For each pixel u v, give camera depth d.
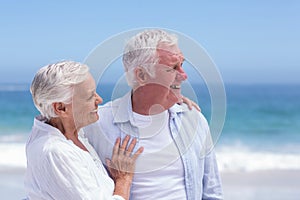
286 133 18.52
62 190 2.15
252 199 8.03
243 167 11.20
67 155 2.16
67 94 2.20
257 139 17.08
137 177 2.42
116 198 2.25
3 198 7.91
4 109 24.75
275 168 11.02
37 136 2.28
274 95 33.44
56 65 2.23
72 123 2.29
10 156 12.52
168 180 2.41
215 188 2.60
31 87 2.26
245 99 30.77
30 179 2.27
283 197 8.17
